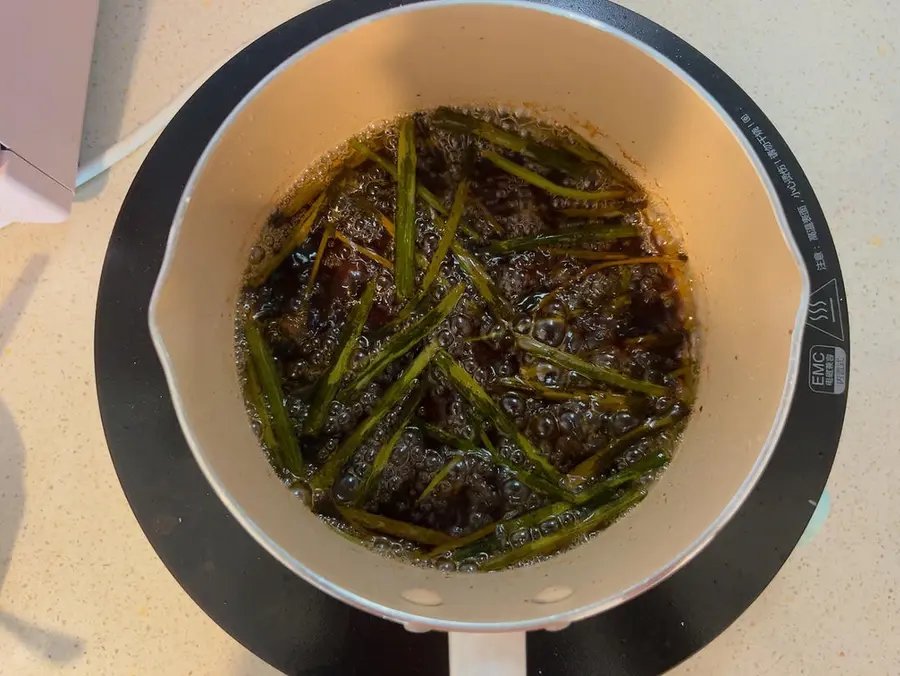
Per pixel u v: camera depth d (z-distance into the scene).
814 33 0.30
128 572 0.27
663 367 0.27
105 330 0.27
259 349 0.26
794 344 0.20
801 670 0.26
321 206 0.28
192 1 0.30
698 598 0.26
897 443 0.28
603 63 0.23
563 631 0.26
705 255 0.26
